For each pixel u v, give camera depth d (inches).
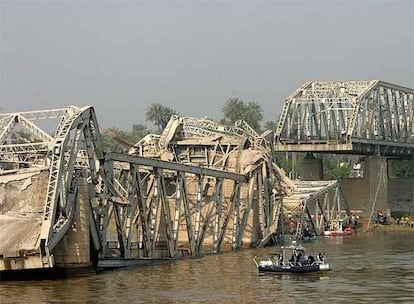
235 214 4471.0
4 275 2933.1
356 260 3745.1
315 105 6727.4
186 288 2760.8
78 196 3088.1
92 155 3198.8
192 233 4018.2
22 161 3563.0
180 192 3892.7
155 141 5044.3
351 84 6747.1
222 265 3494.1
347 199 6835.6
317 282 2930.6
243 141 4926.2
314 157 7140.8
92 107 3216.0
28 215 3038.9
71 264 3053.6
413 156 7706.7
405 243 4867.1
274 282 2925.7
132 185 3459.6
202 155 5034.5
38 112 3427.7
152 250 3617.1
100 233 3198.8
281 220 4992.6
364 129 6668.3
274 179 4987.7
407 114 7637.8
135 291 2687.0
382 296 2596.0
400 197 7440.9
